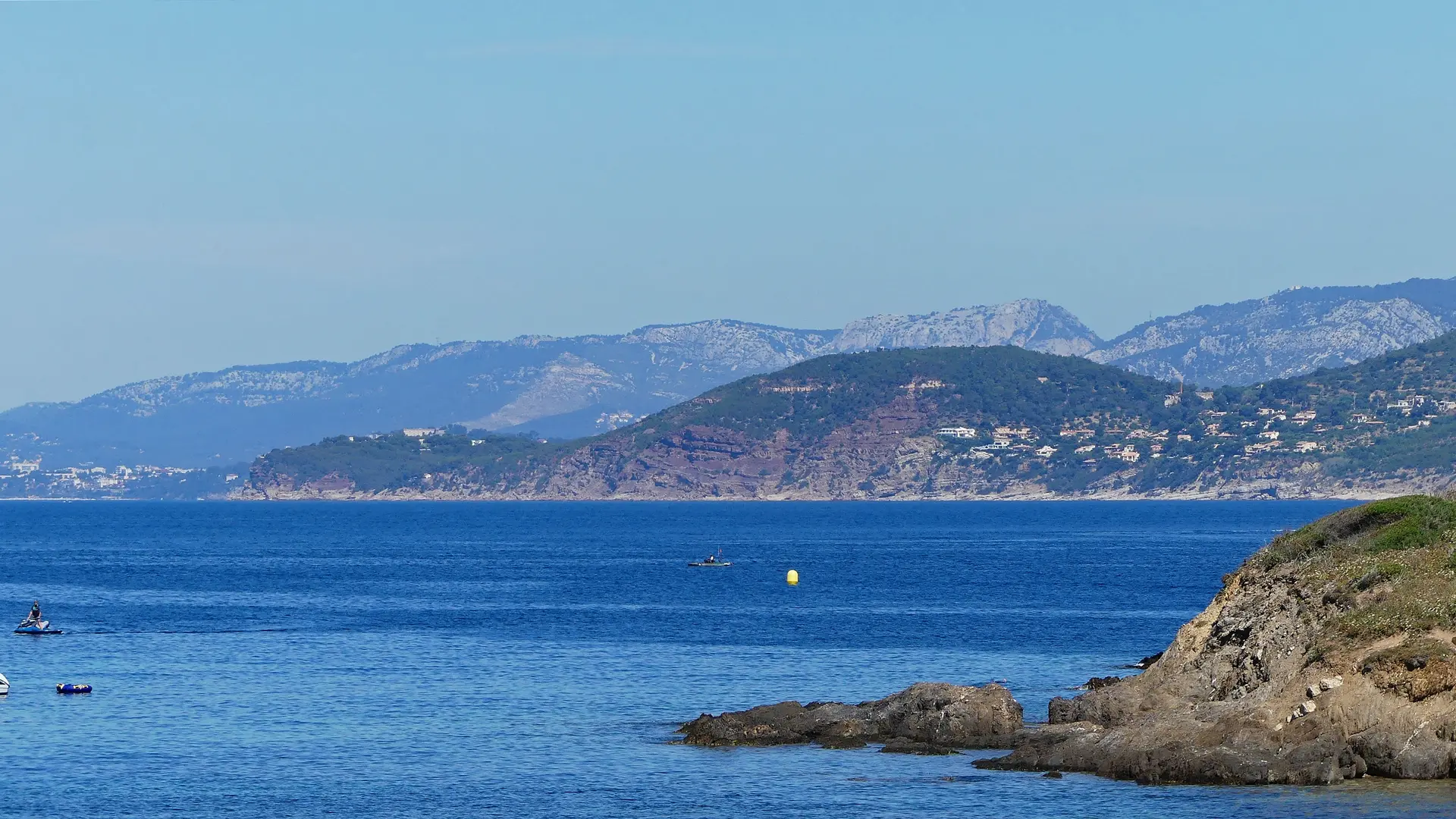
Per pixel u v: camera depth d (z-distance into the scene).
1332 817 58.09
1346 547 75.94
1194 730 66.81
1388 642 66.94
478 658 108.00
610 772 69.38
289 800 65.38
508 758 72.56
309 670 102.56
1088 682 89.88
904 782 66.06
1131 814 59.75
